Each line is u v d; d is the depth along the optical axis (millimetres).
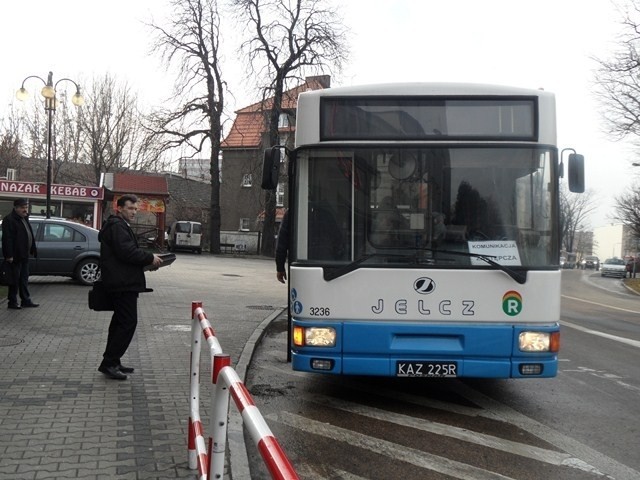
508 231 5598
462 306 5480
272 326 11227
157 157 37656
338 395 6461
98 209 29344
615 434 5422
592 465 4625
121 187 37969
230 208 54031
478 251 5555
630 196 48125
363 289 5531
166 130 37719
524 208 5637
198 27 37219
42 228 13984
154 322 10172
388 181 5680
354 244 5629
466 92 5727
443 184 5664
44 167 41969
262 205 41438
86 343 7926
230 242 48656
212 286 17688
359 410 5910
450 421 5637
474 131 5715
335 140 5738
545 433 5371
